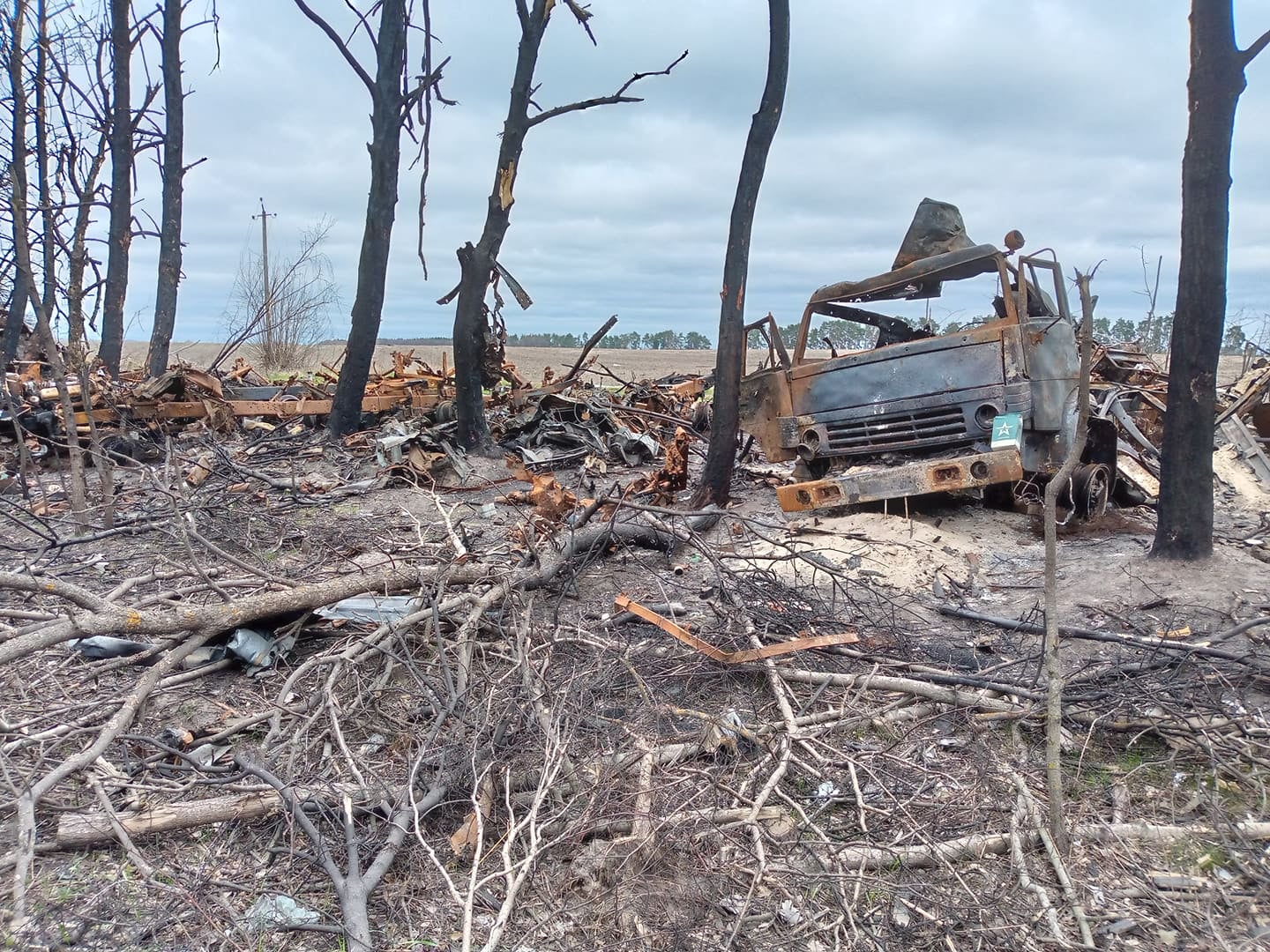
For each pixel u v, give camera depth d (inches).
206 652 185.6
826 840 128.5
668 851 125.6
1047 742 136.9
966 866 125.7
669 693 176.9
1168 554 232.7
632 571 259.9
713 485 330.6
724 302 324.2
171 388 472.1
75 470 305.9
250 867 128.8
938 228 324.5
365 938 110.6
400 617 196.5
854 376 310.8
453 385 546.6
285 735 158.1
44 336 295.7
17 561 266.4
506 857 116.4
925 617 221.3
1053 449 293.0
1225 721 155.4
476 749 142.0
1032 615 212.8
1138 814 136.7
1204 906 115.5
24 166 291.1
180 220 630.5
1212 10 209.3
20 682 176.7
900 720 166.4
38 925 114.4
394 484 401.1
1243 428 395.9
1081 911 112.7
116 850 131.7
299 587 195.6
